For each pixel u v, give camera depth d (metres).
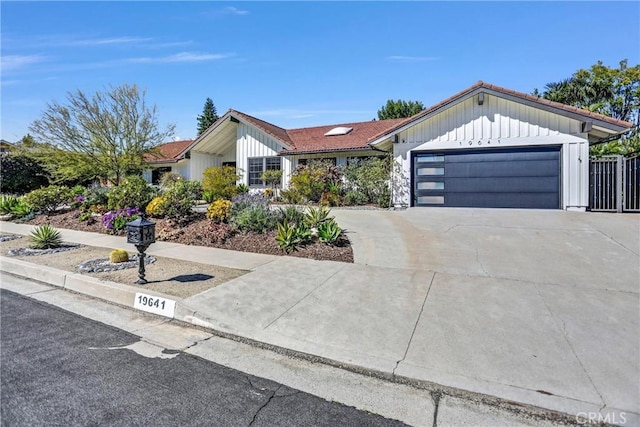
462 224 9.43
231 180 17.38
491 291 4.94
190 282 5.54
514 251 6.86
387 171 13.86
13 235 10.27
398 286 5.24
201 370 3.23
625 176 11.01
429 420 2.51
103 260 7.04
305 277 5.76
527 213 10.84
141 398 2.76
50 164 19.62
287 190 15.49
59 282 5.98
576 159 11.35
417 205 13.45
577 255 6.46
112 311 4.81
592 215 10.09
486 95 12.35
